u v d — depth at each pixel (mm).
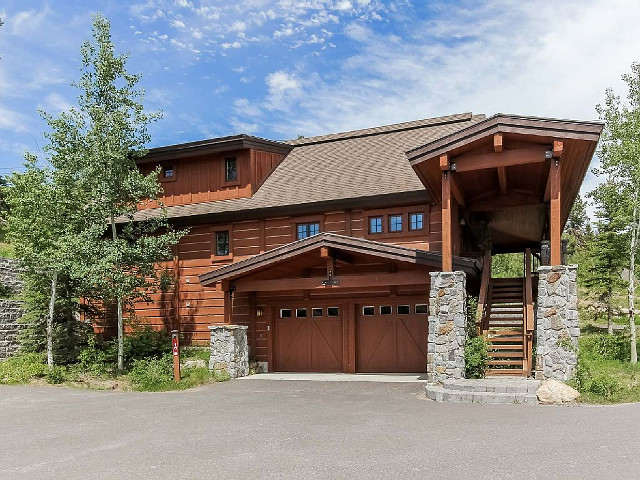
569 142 12539
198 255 20828
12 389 14773
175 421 9844
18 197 18078
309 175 20781
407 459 6766
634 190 17766
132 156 18484
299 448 7504
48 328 17484
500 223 20453
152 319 21375
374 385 14383
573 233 38500
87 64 17422
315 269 17938
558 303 12000
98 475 6543
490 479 5902
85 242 16672
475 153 13297
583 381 11188
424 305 17062
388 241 18047
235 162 21172
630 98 18781
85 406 11820
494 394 10914
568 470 6129
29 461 7285
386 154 20672
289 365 18578
